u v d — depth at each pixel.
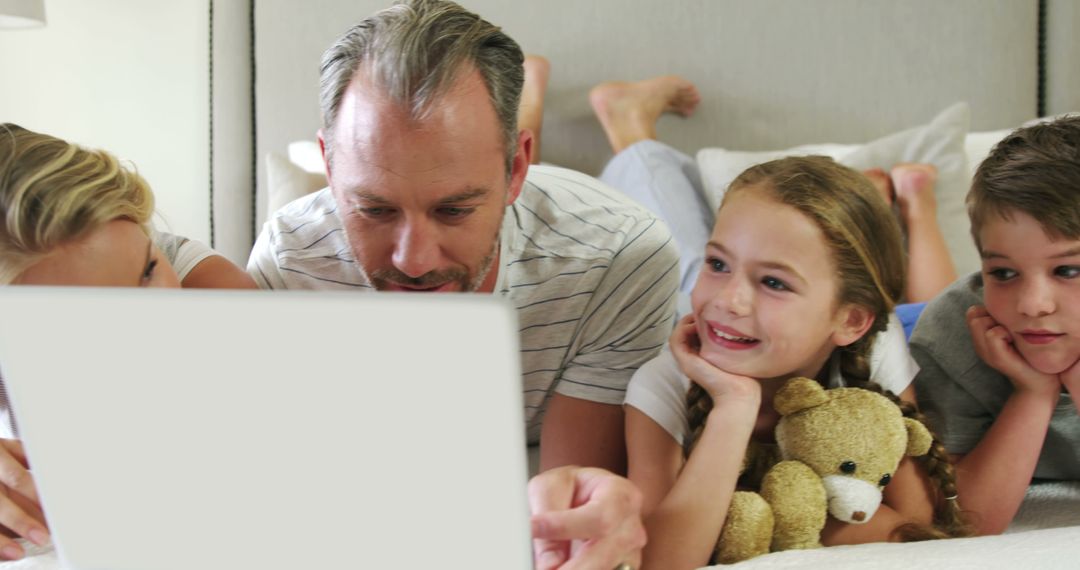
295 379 0.48
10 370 0.52
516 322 0.45
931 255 1.51
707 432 0.79
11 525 0.75
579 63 1.87
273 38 1.86
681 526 0.75
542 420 1.16
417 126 0.76
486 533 0.50
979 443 0.91
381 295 0.46
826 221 0.79
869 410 0.79
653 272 1.04
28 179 0.71
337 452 0.50
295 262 1.03
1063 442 0.94
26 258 0.71
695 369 0.81
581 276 1.01
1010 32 1.81
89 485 0.54
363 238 0.83
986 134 1.72
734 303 0.79
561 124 1.88
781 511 0.78
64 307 0.50
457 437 0.48
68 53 2.08
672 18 1.85
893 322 0.94
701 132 1.87
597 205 1.07
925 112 1.84
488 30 0.83
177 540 0.55
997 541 0.64
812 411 0.80
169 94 2.06
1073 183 0.78
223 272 1.00
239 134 1.89
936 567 0.59
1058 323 0.81
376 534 0.52
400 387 0.47
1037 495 0.96
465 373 0.47
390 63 0.77
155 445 0.52
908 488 0.84
